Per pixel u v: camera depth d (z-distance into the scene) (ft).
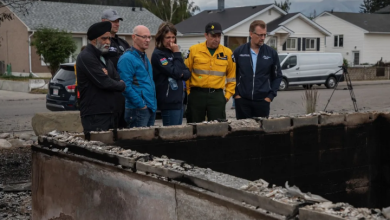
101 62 15.60
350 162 15.60
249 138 13.94
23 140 27.17
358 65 132.87
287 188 7.32
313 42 121.08
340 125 15.29
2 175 19.71
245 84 19.34
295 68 72.13
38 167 12.21
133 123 17.39
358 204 15.85
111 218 9.80
